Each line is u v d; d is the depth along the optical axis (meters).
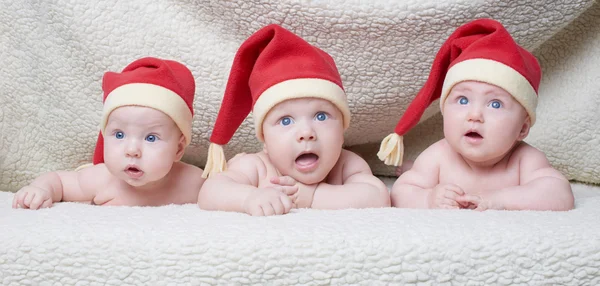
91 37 1.47
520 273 0.90
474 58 1.16
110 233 0.94
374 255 0.89
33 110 1.52
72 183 1.29
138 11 1.48
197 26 1.49
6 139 1.52
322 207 1.20
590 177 1.57
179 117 1.19
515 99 1.15
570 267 0.90
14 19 1.49
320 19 1.39
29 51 1.50
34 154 1.55
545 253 0.90
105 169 1.30
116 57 1.48
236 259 0.90
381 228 0.94
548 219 0.99
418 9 1.36
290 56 1.19
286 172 1.21
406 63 1.44
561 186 1.16
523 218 1.00
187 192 1.30
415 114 1.29
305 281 0.90
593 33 1.53
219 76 1.49
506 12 1.38
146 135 1.17
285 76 1.16
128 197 1.26
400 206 1.28
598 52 1.52
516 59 1.16
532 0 1.37
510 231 0.93
